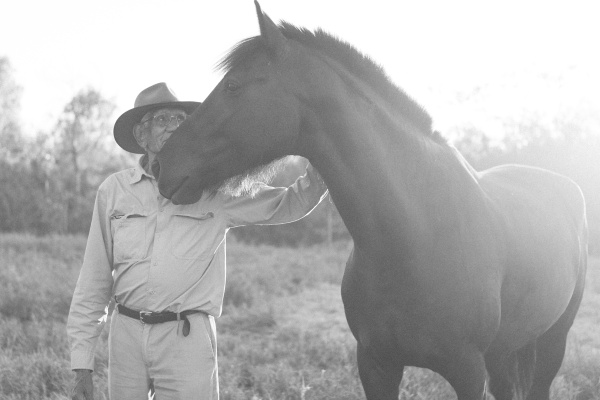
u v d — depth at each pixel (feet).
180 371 9.56
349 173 9.24
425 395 14.93
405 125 9.78
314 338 21.48
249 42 9.12
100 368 16.99
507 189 12.12
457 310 9.66
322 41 9.49
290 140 9.07
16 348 19.65
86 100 98.43
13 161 98.27
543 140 63.52
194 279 9.68
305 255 51.01
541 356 14.39
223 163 9.04
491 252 10.17
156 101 9.98
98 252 9.89
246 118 8.88
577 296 14.16
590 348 19.94
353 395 15.14
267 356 19.16
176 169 8.98
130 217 9.76
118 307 9.91
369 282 9.77
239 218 10.23
